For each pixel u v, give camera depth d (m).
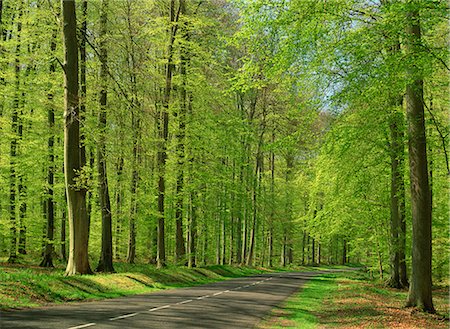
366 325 11.64
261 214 47.19
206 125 28.09
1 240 28.52
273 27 12.29
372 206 25.84
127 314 11.32
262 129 42.31
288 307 15.23
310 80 13.59
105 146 21.42
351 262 83.81
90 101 20.23
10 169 25.20
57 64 23.66
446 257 26.20
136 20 24.86
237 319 11.59
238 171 38.69
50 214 25.70
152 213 24.88
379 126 17.12
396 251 24.44
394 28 11.12
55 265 26.95
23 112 25.12
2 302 11.59
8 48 24.09
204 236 39.72
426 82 15.70
